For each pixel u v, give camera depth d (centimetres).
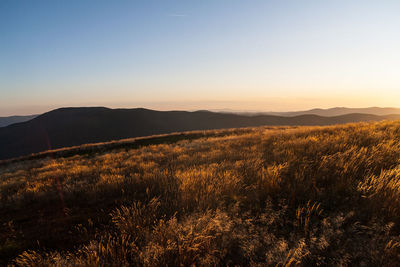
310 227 227
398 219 216
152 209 305
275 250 196
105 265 205
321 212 251
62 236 290
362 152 409
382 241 192
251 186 348
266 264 187
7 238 296
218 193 328
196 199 316
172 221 253
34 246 271
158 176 506
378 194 254
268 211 256
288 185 318
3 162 2250
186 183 386
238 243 221
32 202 463
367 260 178
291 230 231
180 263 195
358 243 194
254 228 236
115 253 216
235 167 473
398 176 288
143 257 202
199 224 240
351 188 283
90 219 335
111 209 367
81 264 201
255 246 205
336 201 270
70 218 348
